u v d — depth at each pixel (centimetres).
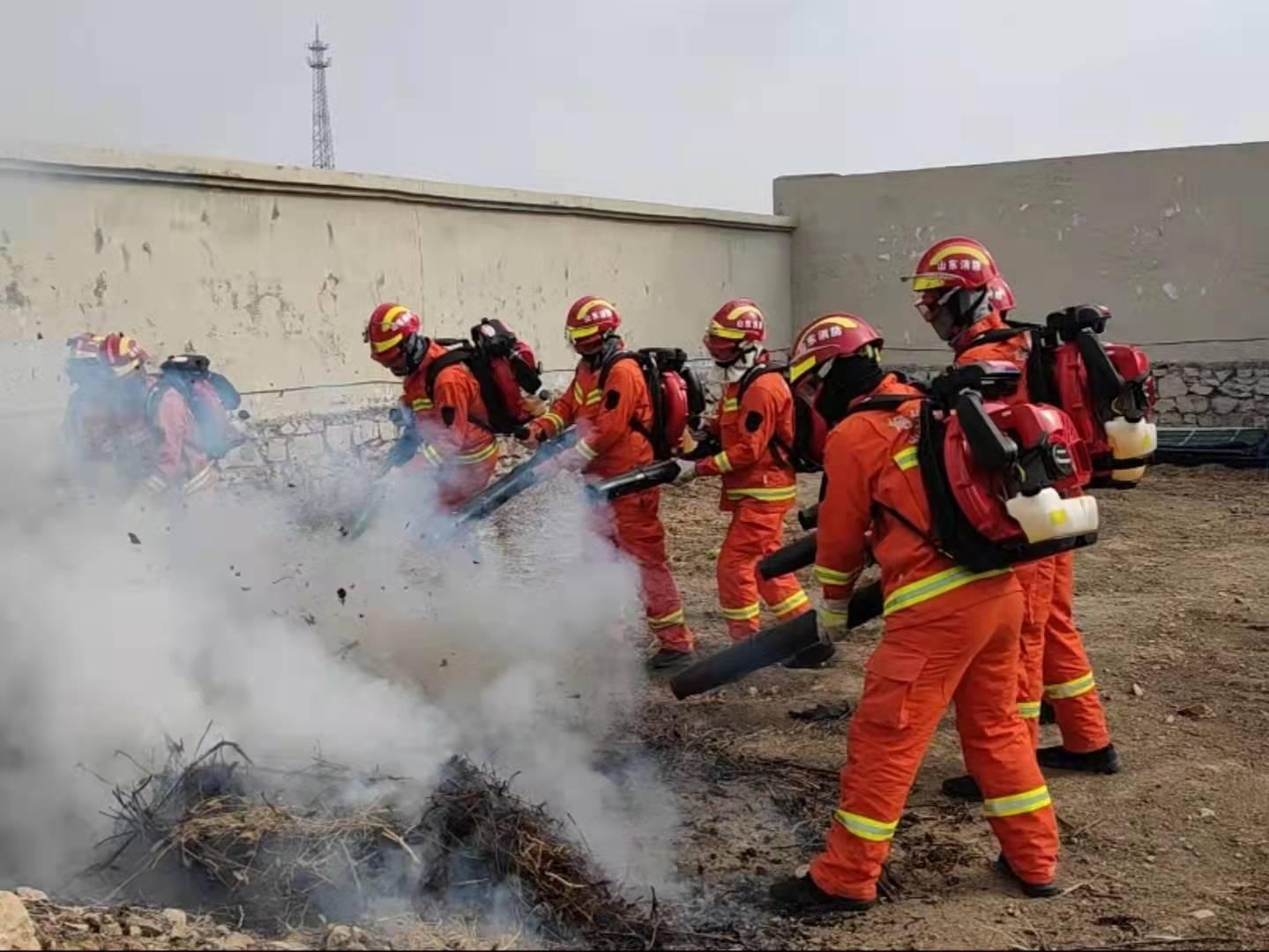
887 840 364
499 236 1196
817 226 1599
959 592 353
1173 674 600
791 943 346
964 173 1490
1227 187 1343
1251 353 1345
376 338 759
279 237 992
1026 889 377
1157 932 350
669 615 625
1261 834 418
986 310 465
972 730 379
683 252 1430
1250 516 1016
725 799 458
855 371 396
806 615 392
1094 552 889
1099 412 443
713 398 1473
